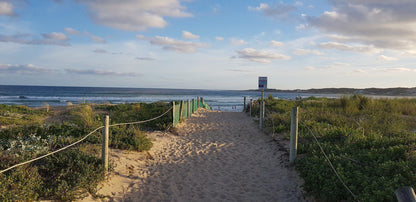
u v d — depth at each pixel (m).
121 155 6.48
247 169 6.25
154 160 6.83
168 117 12.04
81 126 8.94
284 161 6.37
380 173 4.26
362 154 5.32
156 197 4.72
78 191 4.26
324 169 4.77
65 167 4.79
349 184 4.11
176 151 7.77
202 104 23.97
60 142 6.48
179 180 5.54
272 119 11.30
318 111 12.95
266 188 5.16
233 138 9.59
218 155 7.39
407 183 3.70
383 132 8.02
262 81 19.20
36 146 5.56
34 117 13.95
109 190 4.76
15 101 40.59
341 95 16.48
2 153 4.89
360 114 11.78
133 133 8.33
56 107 21.97
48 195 4.00
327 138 7.38
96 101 43.22
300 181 5.10
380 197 3.36
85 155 5.31
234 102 51.91
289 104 18.16
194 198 4.73
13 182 3.81
